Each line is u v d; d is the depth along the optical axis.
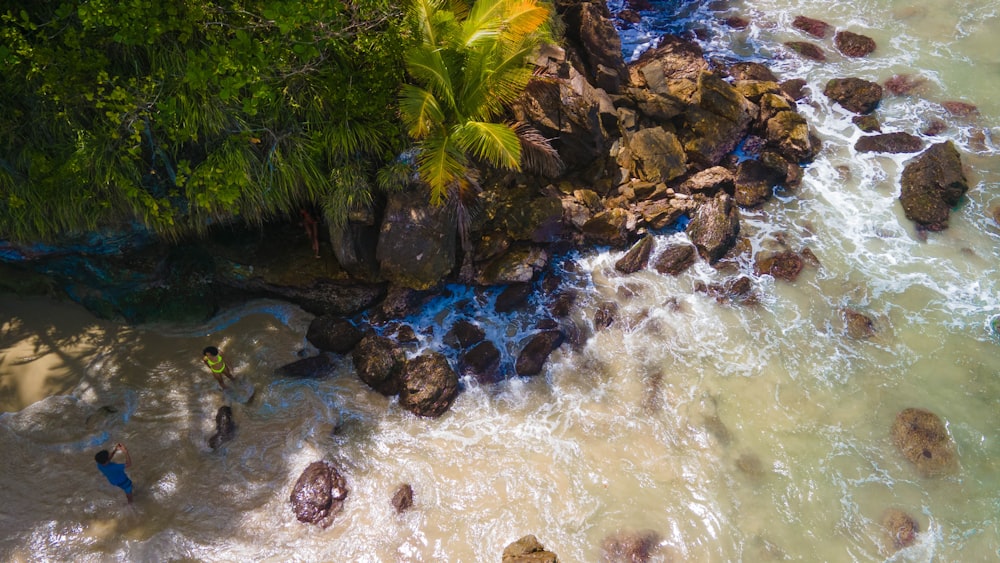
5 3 11.48
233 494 12.43
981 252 16.11
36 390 13.42
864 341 14.68
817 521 12.19
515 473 12.81
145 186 13.38
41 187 12.80
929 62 20.25
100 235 13.79
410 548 11.84
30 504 12.09
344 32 12.48
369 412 13.68
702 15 22.30
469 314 15.00
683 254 15.88
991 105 18.95
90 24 11.10
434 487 12.62
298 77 12.84
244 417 13.44
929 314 15.05
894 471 12.80
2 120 12.21
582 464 12.94
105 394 13.49
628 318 15.05
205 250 14.66
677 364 14.38
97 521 11.95
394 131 13.75
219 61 11.53
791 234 16.52
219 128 12.74
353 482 12.70
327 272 14.67
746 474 12.78
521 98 15.22
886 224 16.69
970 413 13.52
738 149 17.81
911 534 11.98
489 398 13.93
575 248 15.91
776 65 20.34
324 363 14.23
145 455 12.79
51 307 14.56
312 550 11.80
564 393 13.99
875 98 18.95
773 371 14.25
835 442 13.20
